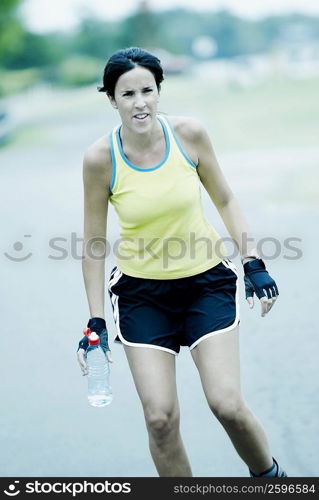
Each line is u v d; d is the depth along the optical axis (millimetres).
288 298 17641
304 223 24203
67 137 53344
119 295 9945
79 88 90250
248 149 40469
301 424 11883
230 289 9922
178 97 67625
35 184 35844
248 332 15758
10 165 43094
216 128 48750
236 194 29531
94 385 10000
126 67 9344
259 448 9406
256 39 129750
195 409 12680
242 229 10211
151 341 9586
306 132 44969
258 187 30516
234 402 9086
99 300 10125
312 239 22312
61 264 21922
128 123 9445
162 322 9734
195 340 9641
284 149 39656
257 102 60781
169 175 9625
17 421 12562
